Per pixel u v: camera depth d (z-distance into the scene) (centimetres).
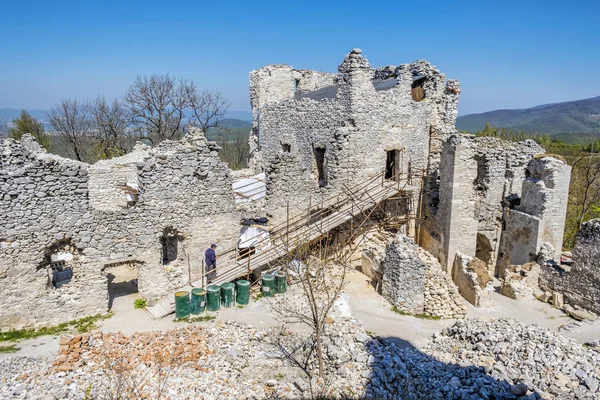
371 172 2417
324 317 1182
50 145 4959
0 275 1438
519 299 1934
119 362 1120
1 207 1411
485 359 1200
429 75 2625
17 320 1483
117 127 4891
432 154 2664
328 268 1878
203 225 1844
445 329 1500
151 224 1703
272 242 1867
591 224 1748
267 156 2997
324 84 3456
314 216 2239
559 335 1286
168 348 1224
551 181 2009
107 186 2602
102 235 1603
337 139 2262
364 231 2325
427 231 2444
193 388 1034
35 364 1165
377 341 1334
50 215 1496
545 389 1022
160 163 1700
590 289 1745
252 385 1080
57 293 1555
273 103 2866
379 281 1891
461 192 2134
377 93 2352
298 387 1071
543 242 2038
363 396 1020
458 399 1006
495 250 2295
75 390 994
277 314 1595
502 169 2220
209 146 1809
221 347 1266
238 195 2336
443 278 1869
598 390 990
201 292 1616
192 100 4800
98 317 1598
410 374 1142
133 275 2066
